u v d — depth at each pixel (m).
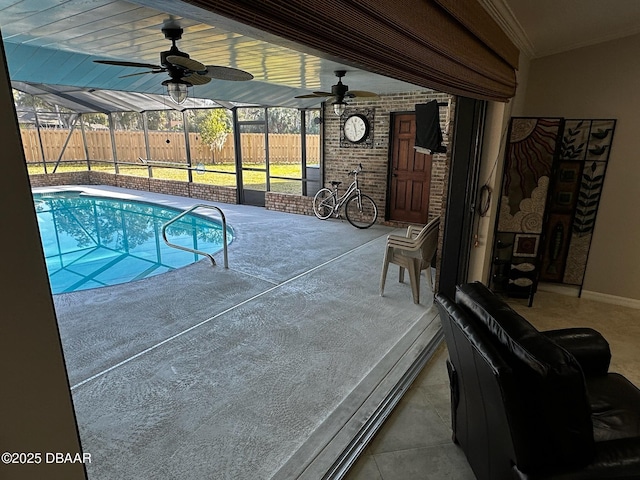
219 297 3.86
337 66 4.09
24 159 0.46
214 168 9.01
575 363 1.16
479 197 3.28
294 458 1.91
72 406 0.57
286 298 3.83
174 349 2.91
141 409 2.28
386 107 6.43
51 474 0.56
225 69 3.07
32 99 9.38
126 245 6.64
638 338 3.06
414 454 1.95
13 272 0.47
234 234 6.44
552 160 3.38
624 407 1.63
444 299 1.76
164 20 2.56
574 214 3.71
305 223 7.06
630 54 3.24
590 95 3.46
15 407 0.50
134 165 10.45
